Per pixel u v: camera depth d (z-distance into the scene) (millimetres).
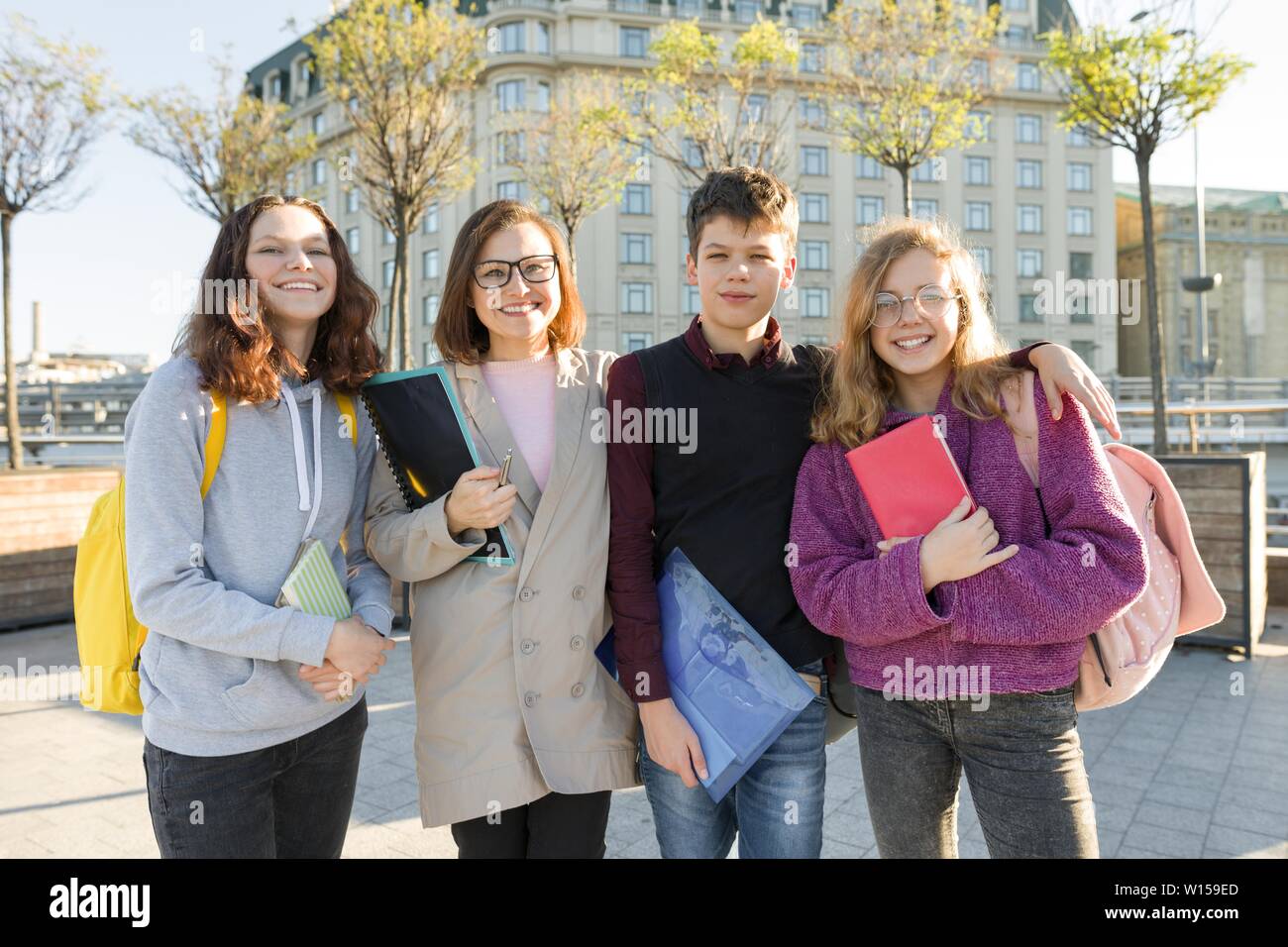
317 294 1784
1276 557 6676
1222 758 3660
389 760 3773
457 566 1851
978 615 1543
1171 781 3428
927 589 1586
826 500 1815
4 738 4094
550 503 1810
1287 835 2926
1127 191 46938
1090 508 1526
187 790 1574
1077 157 38688
